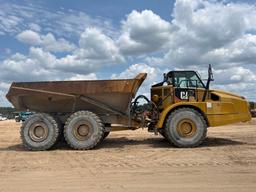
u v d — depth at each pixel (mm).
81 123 11953
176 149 11703
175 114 12109
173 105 12250
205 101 12453
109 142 13766
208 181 7184
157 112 12703
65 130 11977
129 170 8445
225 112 12258
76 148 11906
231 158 9797
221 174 7793
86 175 7977
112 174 8031
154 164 9156
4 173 8344
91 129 11930
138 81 12117
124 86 12031
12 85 12281
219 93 12570
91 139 11898
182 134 12062
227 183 6992
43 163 9609
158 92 12906
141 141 13961
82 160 9961
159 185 6961
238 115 12305
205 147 12070
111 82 12086
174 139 12039
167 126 12133
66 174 8125
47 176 7945
